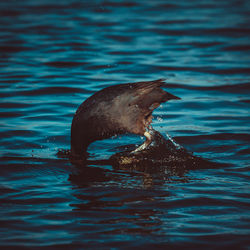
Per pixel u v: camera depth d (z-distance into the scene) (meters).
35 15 50.19
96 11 52.22
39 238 12.30
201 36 41.34
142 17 49.09
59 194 15.26
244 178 16.67
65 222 13.22
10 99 26.58
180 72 31.83
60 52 36.41
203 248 11.81
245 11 51.81
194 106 25.94
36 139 21.11
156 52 36.59
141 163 18.44
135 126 19.02
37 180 16.66
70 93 27.84
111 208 14.16
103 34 42.06
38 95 27.48
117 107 18.72
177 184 16.17
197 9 53.31
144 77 30.52
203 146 20.22
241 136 21.27
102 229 12.79
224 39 40.31
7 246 11.88
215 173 17.25
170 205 14.34
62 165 18.23
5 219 13.38
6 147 20.06
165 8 53.91
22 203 14.54
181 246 11.89
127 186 15.98
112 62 34.03
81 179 16.75
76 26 45.03
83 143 19.34
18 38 40.34
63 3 56.97
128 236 12.41
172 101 26.77
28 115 24.23
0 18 48.62
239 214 13.70
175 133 21.80
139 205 14.36
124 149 20.34
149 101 19.02
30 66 33.03
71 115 24.41
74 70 32.19
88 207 14.22
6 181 16.52
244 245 11.94
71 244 11.99
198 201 14.61
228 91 28.36
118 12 51.72
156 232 12.61
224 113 24.73
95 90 28.23
